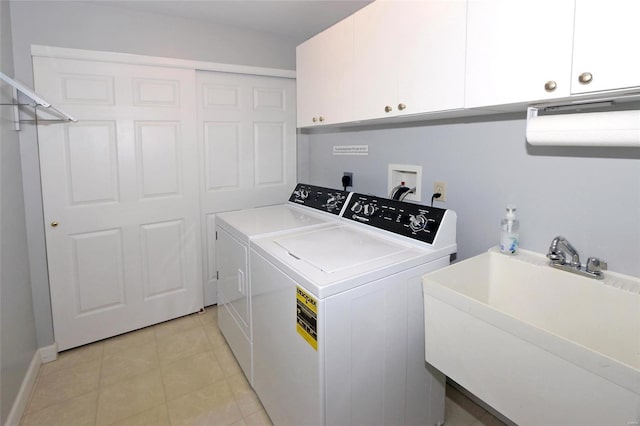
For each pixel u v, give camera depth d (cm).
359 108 166
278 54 268
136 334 235
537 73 99
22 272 185
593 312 112
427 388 150
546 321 125
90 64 204
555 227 132
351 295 118
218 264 216
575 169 125
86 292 220
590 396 79
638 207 111
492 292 141
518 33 102
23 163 192
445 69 124
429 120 176
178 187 243
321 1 203
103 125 213
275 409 151
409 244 151
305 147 290
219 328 235
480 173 156
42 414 165
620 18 82
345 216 192
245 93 263
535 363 88
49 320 208
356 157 231
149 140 229
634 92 87
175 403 173
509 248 138
